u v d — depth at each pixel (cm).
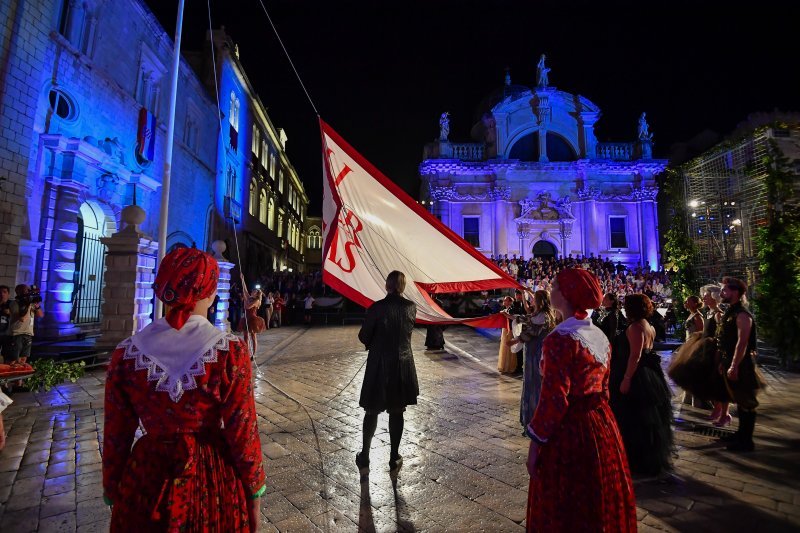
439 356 1033
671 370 523
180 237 1823
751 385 426
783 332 725
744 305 455
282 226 4003
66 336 1042
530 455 201
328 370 842
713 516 303
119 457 143
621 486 193
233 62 2391
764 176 780
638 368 385
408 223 428
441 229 425
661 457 367
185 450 138
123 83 1379
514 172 2873
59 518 292
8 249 916
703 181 996
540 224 2834
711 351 485
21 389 635
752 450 426
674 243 1028
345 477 362
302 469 375
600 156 2950
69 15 1134
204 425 144
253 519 148
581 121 2920
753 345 439
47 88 1039
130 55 1415
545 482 194
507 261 2450
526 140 2967
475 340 1332
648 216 2822
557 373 192
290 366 888
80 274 1223
